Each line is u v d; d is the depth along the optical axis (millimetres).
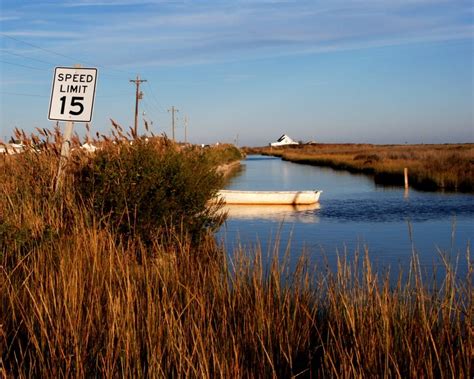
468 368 3887
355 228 16469
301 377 4246
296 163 77688
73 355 3930
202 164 10281
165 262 5707
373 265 10508
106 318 4477
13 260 5754
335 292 5375
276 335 4488
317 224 17344
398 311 4930
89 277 5105
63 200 7227
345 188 32562
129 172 7566
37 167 8086
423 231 15742
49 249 5844
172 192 7891
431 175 33250
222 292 5160
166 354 4145
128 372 3914
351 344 4262
